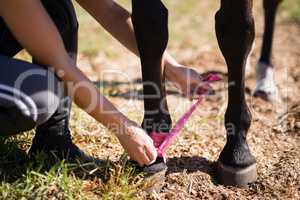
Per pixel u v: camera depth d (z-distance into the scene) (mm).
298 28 4891
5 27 2012
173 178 2195
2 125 1771
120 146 2438
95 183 2117
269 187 2221
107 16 2191
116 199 2039
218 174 2223
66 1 2092
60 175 2064
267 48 3359
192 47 4371
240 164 2174
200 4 5629
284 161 2412
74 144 2252
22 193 1982
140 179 2096
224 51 2064
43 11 1792
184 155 2389
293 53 4215
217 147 2541
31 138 2377
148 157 1971
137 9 1949
